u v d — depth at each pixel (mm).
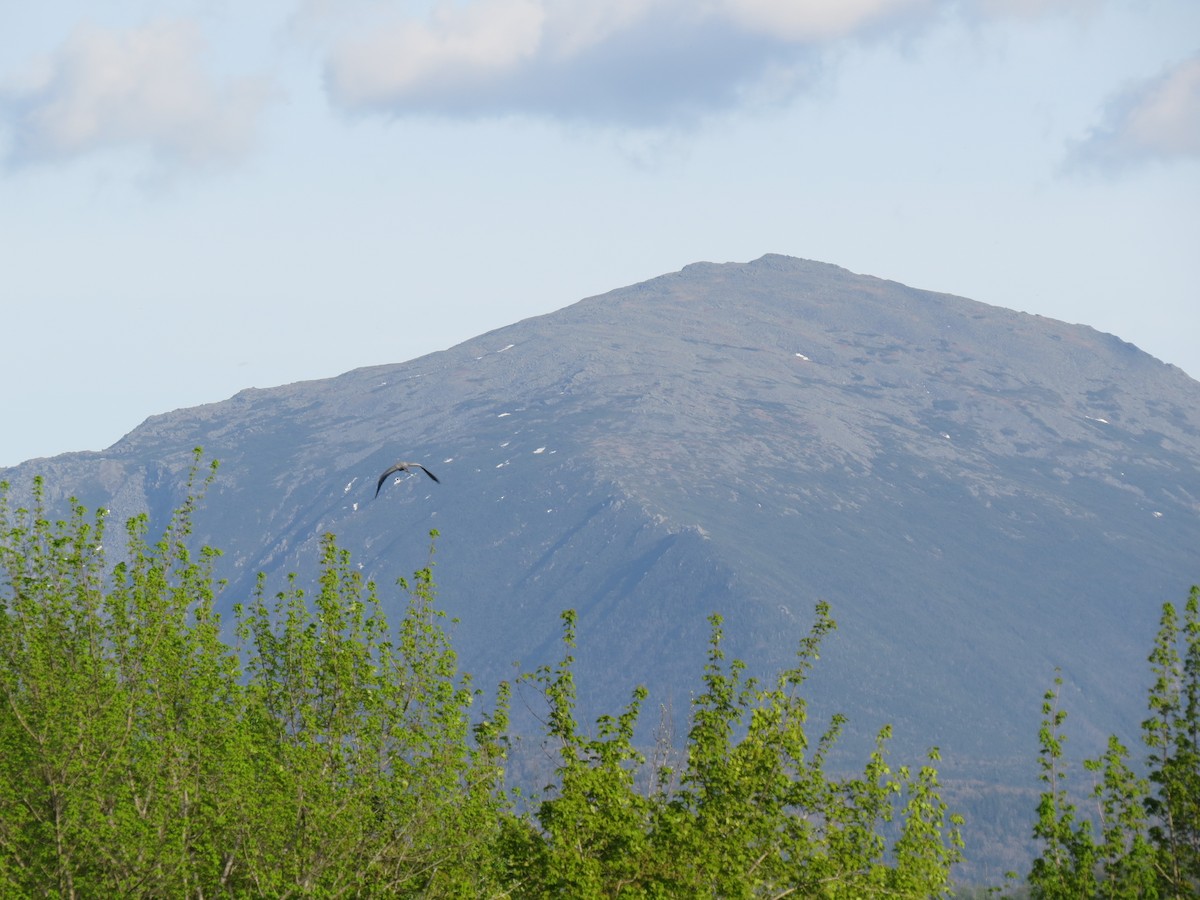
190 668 172375
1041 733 159375
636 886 148750
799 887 150750
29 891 160000
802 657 165375
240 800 160625
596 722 162625
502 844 159625
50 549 178500
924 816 154375
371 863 162375
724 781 154750
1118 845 153375
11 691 171500
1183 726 157000
